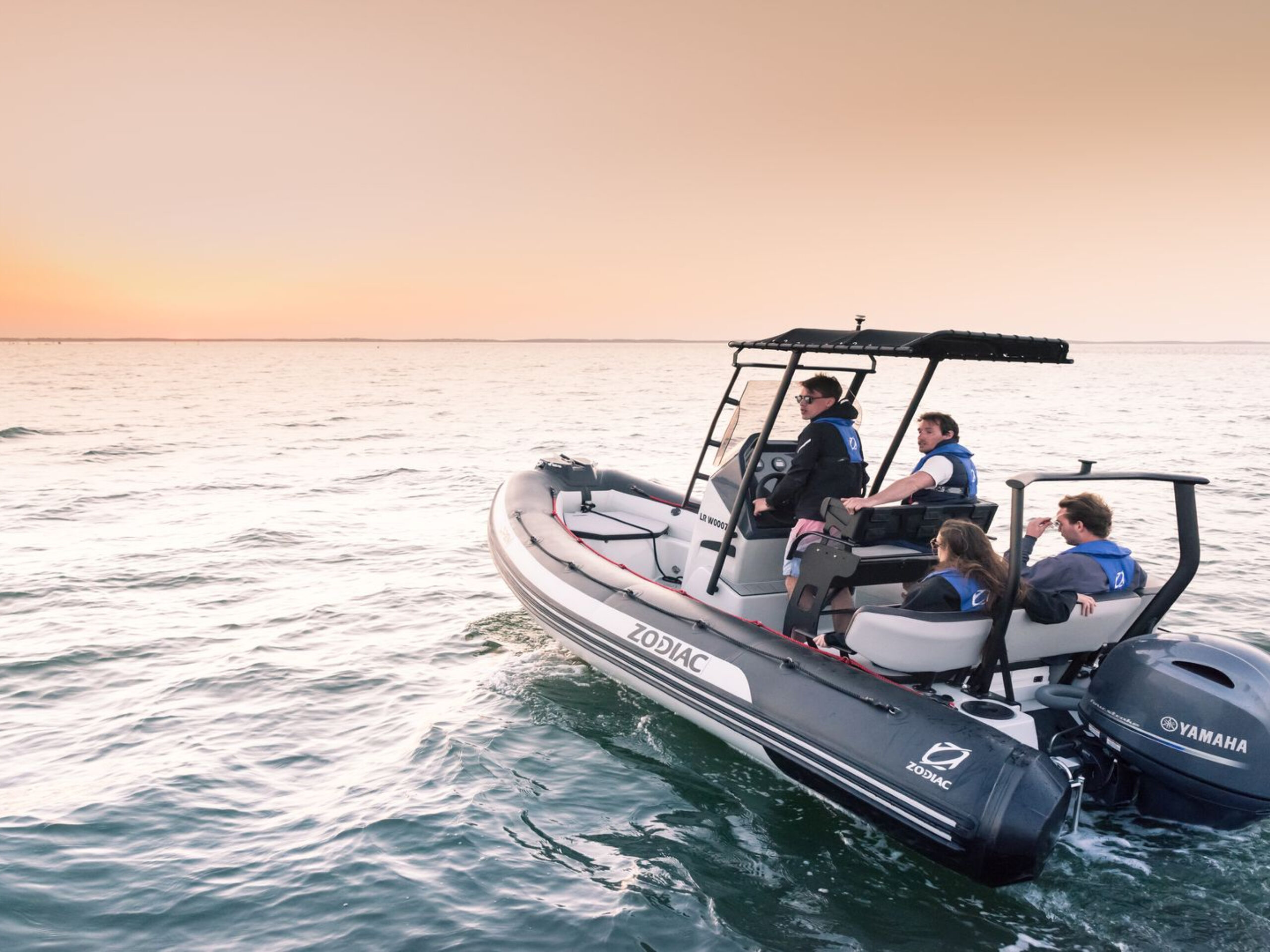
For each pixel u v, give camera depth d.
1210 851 3.41
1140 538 9.27
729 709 4.00
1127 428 23.08
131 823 3.80
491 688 5.39
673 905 3.25
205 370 88.75
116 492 12.74
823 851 3.64
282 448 18.67
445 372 83.00
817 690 3.78
